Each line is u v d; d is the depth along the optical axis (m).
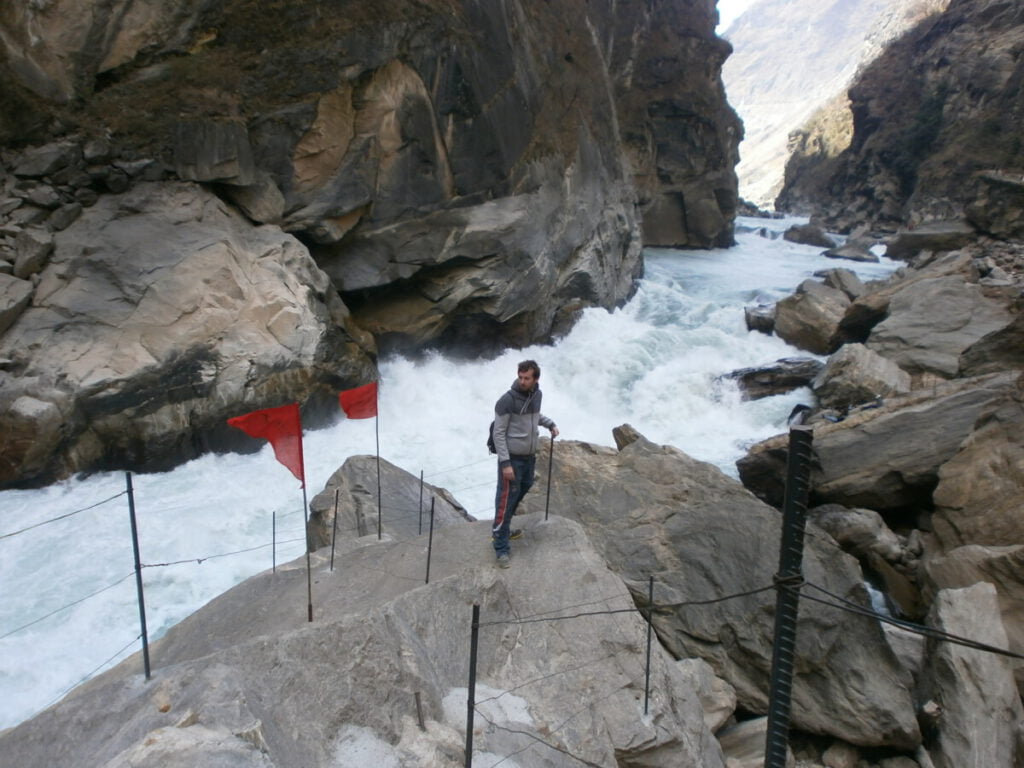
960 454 11.16
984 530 10.05
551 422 6.45
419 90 18.72
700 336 22.53
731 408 18.23
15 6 14.31
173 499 12.83
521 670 5.69
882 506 12.50
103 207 15.13
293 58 16.81
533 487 10.29
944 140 50.84
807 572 8.62
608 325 24.83
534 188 22.52
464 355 22.20
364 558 7.21
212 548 11.31
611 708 5.44
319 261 19.09
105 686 4.64
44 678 8.33
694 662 7.95
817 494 12.81
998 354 14.71
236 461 14.69
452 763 4.48
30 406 12.21
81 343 13.47
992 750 6.90
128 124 15.46
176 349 14.03
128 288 14.12
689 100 44.78
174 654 6.02
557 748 5.04
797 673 7.90
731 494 9.62
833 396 16.97
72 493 12.64
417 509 9.59
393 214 19.28
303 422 16.06
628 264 29.94
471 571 6.31
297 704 4.55
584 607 6.14
